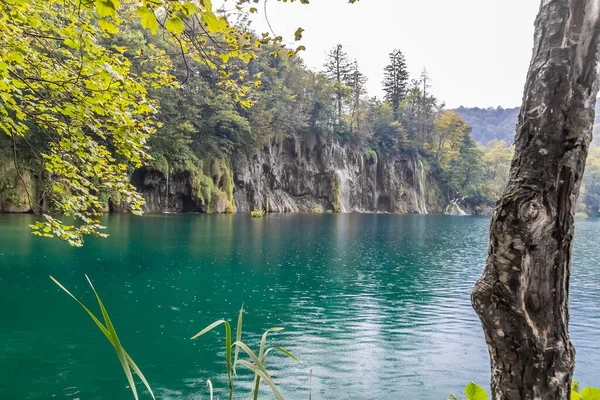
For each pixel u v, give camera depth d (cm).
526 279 210
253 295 1304
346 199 7700
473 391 280
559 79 207
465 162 9912
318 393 671
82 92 535
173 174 4788
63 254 1766
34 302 1088
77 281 1333
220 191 5372
